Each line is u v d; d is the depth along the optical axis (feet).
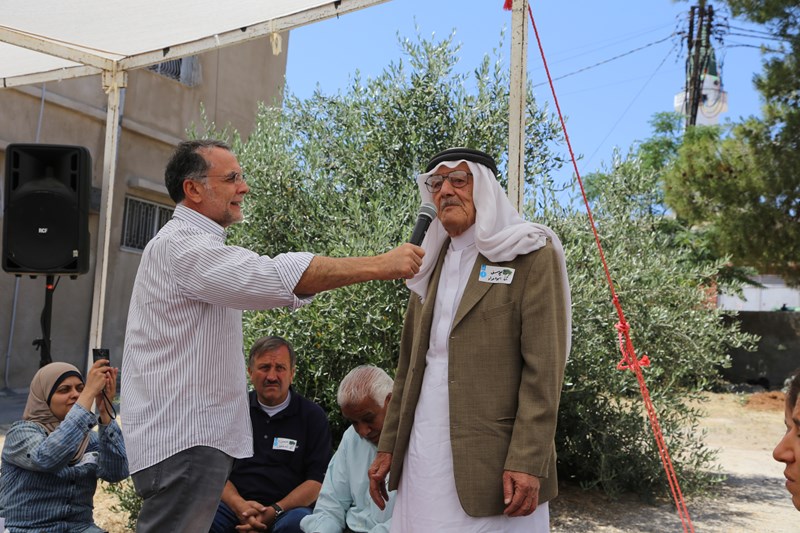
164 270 8.29
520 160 11.16
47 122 33.68
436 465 7.98
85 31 15.66
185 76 40.16
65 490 11.18
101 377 11.13
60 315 34.47
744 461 26.96
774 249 43.50
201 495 8.16
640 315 20.22
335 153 20.97
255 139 21.43
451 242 8.72
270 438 12.42
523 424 7.53
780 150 42.47
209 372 8.31
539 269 7.90
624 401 23.98
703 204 44.50
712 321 22.00
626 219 21.67
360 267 8.06
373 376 11.08
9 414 27.78
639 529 17.62
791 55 41.50
